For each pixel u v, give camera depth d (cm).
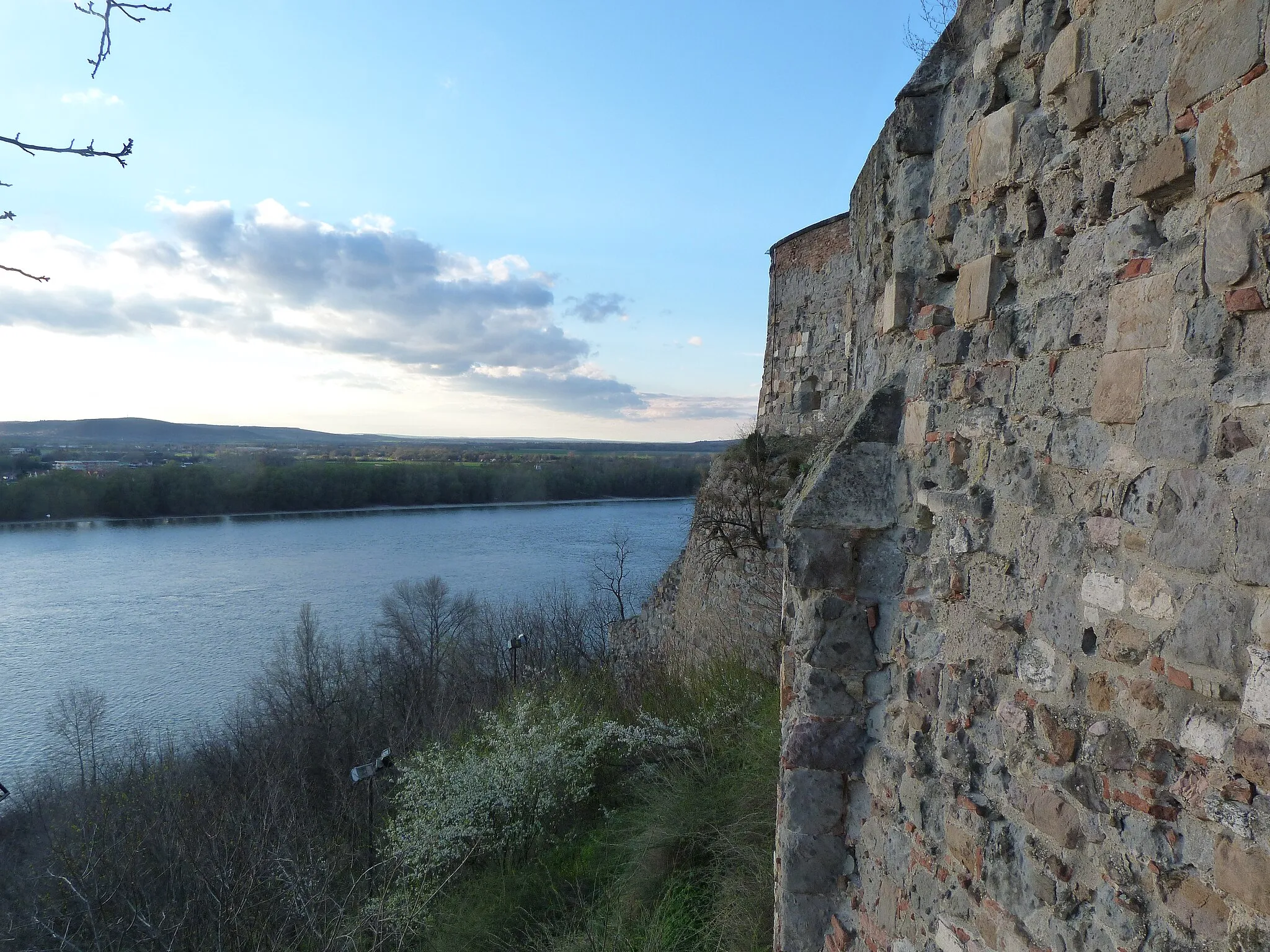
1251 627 141
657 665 1075
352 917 619
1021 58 222
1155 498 167
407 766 832
